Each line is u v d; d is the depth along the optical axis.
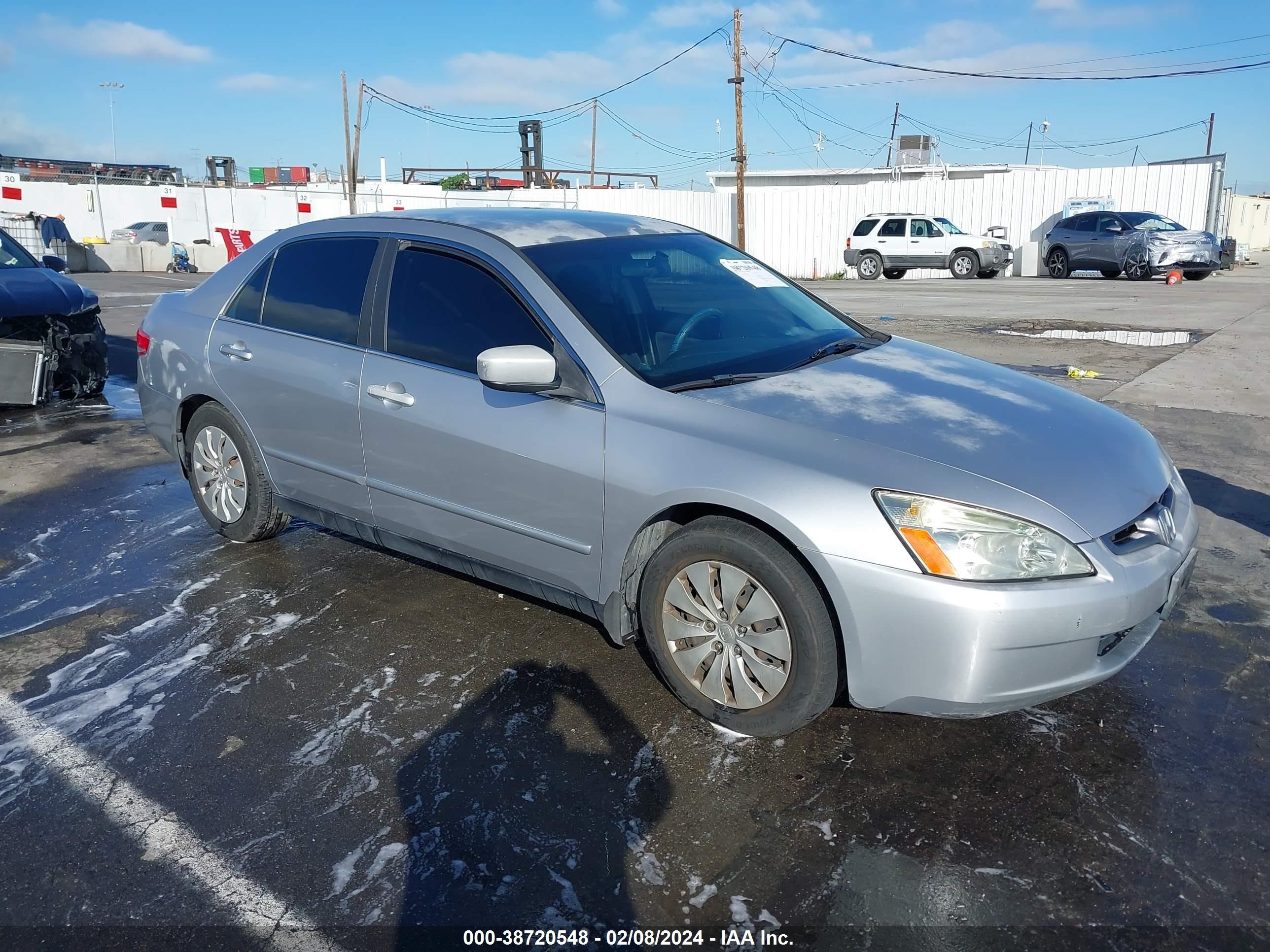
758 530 2.88
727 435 2.94
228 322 4.48
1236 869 2.43
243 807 2.75
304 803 2.76
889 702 2.74
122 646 3.75
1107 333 12.00
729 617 2.98
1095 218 23.23
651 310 3.57
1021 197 27.72
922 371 3.58
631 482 3.05
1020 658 2.60
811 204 30.59
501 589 4.26
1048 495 2.71
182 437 4.88
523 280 3.48
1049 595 2.58
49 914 2.35
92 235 33.53
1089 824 2.61
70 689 3.43
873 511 2.68
